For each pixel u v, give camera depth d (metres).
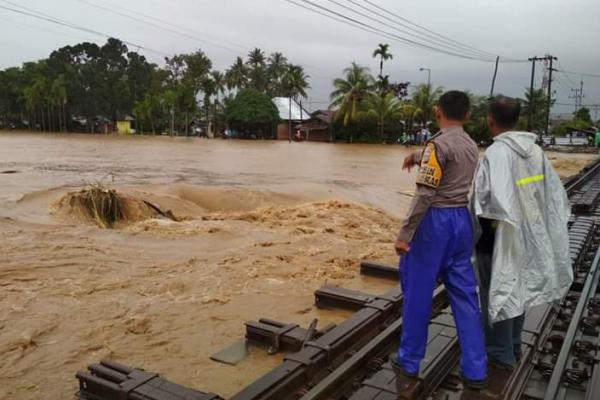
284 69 86.62
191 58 87.75
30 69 91.19
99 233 9.30
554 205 3.74
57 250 7.97
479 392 3.63
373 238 10.63
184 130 87.88
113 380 3.92
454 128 3.55
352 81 66.12
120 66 95.06
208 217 11.96
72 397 4.01
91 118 88.62
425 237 3.52
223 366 4.59
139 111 83.94
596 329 4.91
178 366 4.59
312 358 4.11
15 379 4.26
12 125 95.81
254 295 6.45
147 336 5.17
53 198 12.00
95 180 16.41
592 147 63.19
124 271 7.20
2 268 6.93
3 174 17.02
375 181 21.25
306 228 10.88
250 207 14.28
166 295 6.34
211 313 5.82
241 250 8.69
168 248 8.66
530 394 3.75
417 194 3.43
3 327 5.19
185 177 19.19
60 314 5.59
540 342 4.56
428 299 3.62
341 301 5.93
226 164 26.16
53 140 48.34
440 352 4.15
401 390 3.58
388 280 7.38
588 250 7.88
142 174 19.47
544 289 3.65
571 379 3.91
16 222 9.66
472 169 3.56
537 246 3.62
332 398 3.69
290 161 30.02
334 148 49.59
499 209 3.51
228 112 76.00
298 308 6.06
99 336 5.11
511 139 3.66
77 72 87.44
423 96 65.56
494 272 3.57
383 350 4.47
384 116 65.69
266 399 3.56
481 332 3.64
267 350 4.85
